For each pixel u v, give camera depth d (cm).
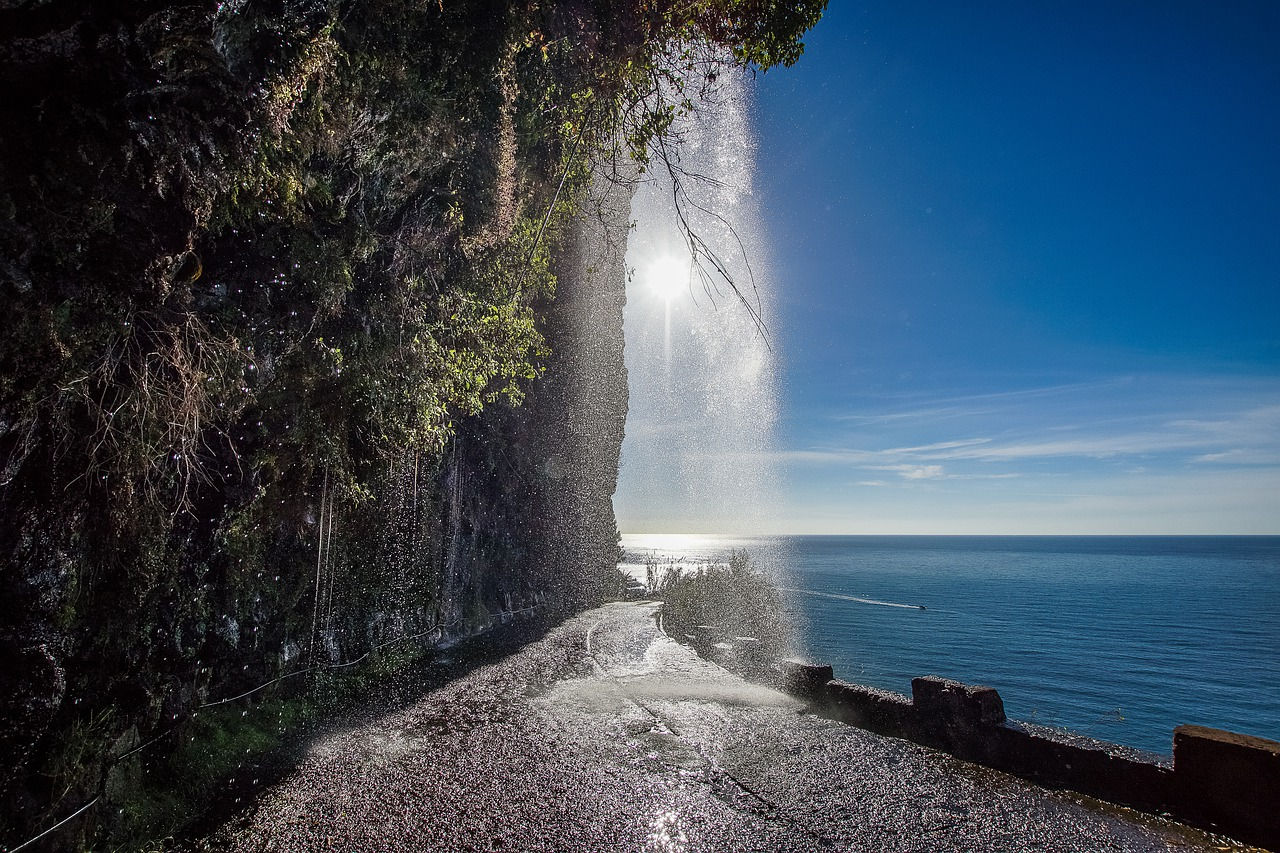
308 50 503
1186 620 9681
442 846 434
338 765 598
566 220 1097
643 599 2673
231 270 547
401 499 1060
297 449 690
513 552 1914
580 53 759
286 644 773
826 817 474
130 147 381
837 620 6919
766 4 656
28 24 313
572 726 728
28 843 369
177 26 377
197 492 563
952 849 423
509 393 1093
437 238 872
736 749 635
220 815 489
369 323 762
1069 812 475
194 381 486
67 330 375
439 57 698
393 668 1016
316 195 602
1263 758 420
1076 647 6719
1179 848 416
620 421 2902
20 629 365
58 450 384
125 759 472
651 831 455
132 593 464
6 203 332
